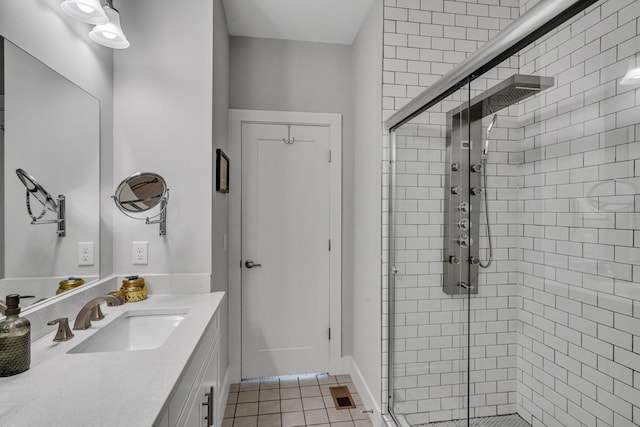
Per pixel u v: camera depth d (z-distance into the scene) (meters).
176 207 1.76
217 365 1.67
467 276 1.46
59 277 1.27
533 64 1.12
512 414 1.44
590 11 0.91
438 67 1.97
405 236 1.85
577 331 1.17
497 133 1.32
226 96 2.32
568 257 1.17
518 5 2.04
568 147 1.11
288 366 2.60
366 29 2.27
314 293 2.62
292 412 2.15
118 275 1.72
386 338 2.00
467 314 1.46
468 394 1.46
